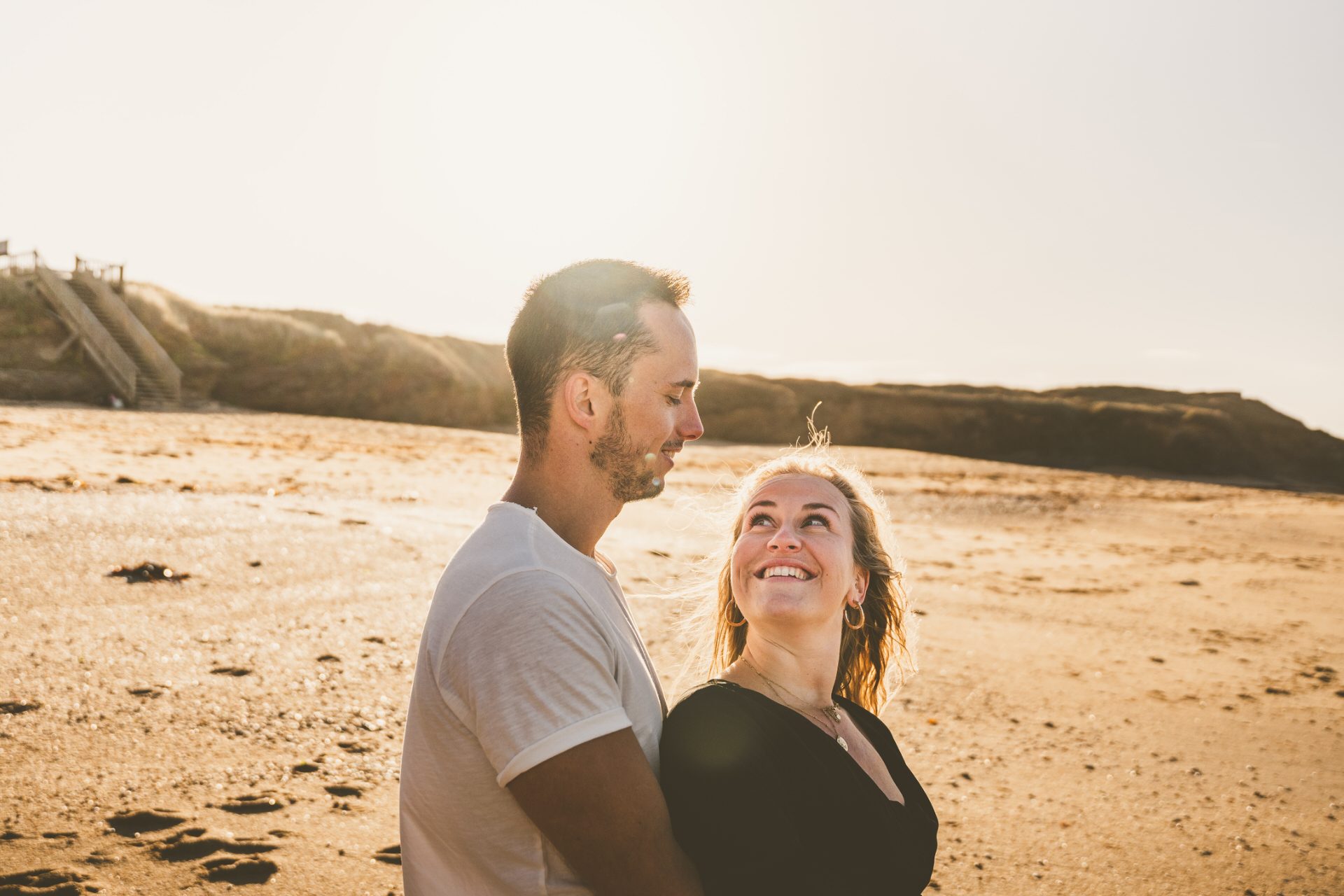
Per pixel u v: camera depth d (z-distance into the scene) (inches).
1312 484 2175.2
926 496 838.5
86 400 1081.4
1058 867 155.2
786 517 74.1
